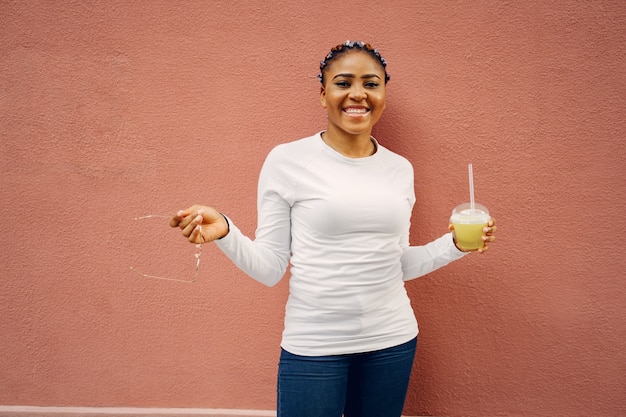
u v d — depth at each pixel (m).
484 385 1.95
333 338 1.40
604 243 1.85
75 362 1.98
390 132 1.84
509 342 1.92
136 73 1.83
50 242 1.91
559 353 1.92
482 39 1.78
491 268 1.89
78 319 1.95
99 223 1.90
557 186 1.83
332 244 1.41
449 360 1.95
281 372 1.46
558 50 1.78
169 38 1.81
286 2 1.78
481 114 1.81
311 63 1.80
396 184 1.48
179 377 1.97
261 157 1.85
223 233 1.28
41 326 1.96
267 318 1.94
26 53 1.82
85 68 1.83
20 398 2.00
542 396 1.95
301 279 1.43
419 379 1.96
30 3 1.80
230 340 1.95
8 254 1.92
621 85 1.78
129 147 1.86
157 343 1.96
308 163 1.42
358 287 1.41
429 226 1.88
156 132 1.85
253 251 1.37
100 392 1.99
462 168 1.84
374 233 1.43
